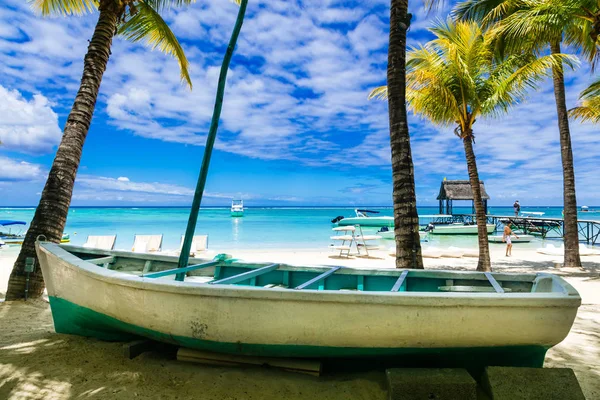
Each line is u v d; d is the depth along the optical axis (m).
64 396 2.67
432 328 2.62
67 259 3.72
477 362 2.91
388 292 2.64
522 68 9.41
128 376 2.98
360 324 2.65
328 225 38.31
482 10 12.12
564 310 2.56
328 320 2.68
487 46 11.00
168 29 8.34
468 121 10.50
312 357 3.02
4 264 11.39
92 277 3.39
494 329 2.60
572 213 11.63
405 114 5.73
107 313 3.41
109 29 6.73
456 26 10.48
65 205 6.07
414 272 4.19
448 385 2.52
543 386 2.53
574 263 11.54
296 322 2.71
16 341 3.76
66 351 3.48
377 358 3.01
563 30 9.69
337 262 13.13
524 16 9.28
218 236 25.77
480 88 10.50
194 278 4.93
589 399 2.86
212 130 4.35
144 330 3.26
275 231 30.53
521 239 22.05
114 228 32.56
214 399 2.66
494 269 11.33
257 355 3.01
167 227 34.34
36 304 5.50
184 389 2.79
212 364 3.20
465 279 4.06
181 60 8.98
